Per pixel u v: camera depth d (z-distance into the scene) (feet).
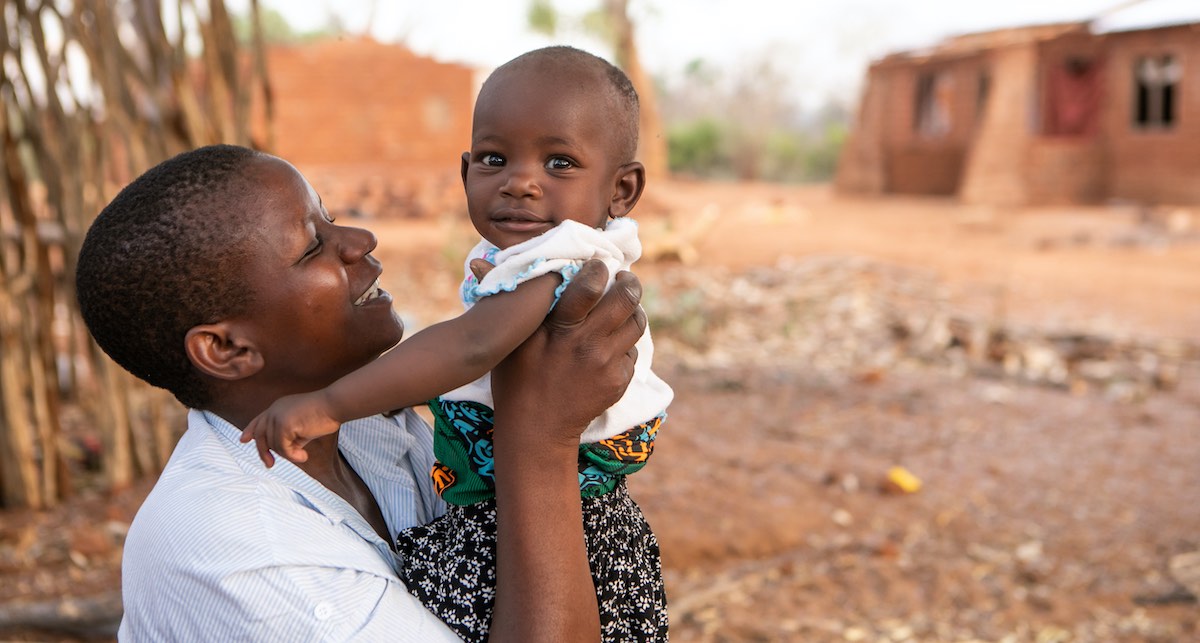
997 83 78.13
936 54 84.89
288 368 4.88
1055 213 72.49
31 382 16.58
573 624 4.47
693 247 49.93
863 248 53.62
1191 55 73.05
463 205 67.26
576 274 4.55
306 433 4.16
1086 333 32.07
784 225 66.03
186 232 4.56
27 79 16.02
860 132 92.53
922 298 38.96
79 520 16.06
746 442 21.26
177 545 4.36
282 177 4.83
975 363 28.91
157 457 17.89
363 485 5.46
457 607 4.78
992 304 38.81
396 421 5.73
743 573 15.53
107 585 13.76
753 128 139.13
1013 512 18.15
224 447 4.77
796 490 18.53
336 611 4.32
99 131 16.22
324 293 4.80
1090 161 78.84
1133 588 15.37
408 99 83.76
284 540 4.40
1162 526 17.61
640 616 5.07
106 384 17.13
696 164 136.36
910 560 16.16
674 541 16.03
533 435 4.56
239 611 4.26
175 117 15.16
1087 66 79.87
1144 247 55.36
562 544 4.53
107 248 4.61
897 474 18.86
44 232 17.17
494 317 4.36
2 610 12.53
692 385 25.93
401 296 38.32
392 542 5.30
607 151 5.03
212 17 15.06
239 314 4.70
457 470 4.97
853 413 23.81
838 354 30.32
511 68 5.03
